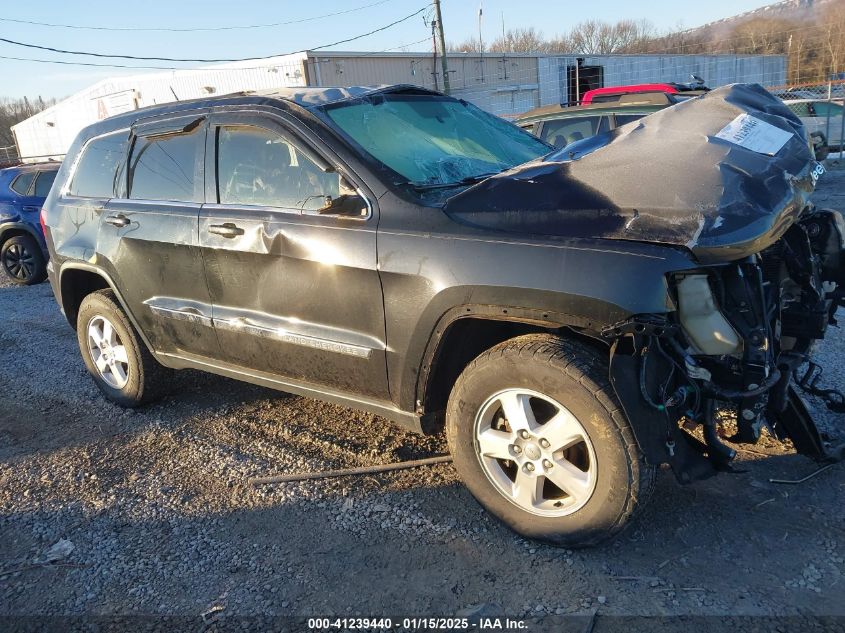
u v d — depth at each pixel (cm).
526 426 273
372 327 308
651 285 238
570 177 274
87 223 438
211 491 351
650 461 246
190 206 378
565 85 3603
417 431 316
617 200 259
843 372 418
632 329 237
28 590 284
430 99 400
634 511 255
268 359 357
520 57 3394
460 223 282
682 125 295
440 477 345
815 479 314
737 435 268
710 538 280
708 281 247
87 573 291
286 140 339
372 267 299
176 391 471
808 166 288
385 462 364
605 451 253
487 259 268
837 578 252
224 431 419
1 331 715
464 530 301
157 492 353
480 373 280
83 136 464
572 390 256
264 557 294
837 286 311
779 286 299
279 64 2656
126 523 327
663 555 273
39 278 997
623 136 298
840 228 305
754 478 318
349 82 2744
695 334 247
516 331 307
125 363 459
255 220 342
